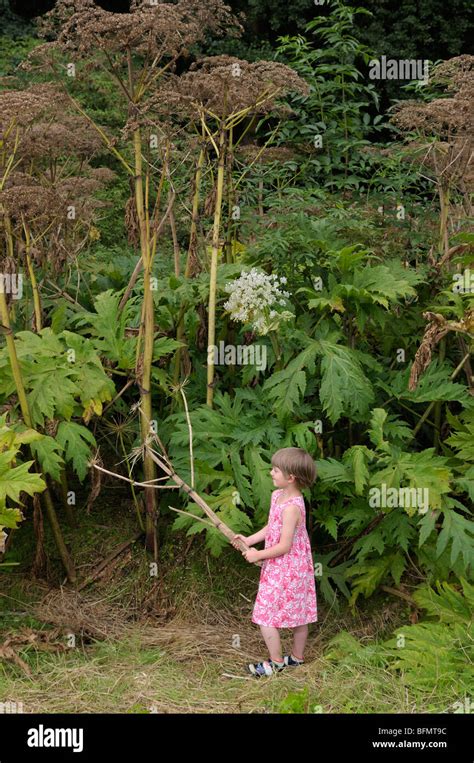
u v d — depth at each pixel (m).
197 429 4.17
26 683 3.48
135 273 4.42
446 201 4.79
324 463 4.06
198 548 4.41
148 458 4.26
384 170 6.02
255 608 3.68
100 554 4.41
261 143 9.48
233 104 4.26
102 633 3.94
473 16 11.71
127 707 3.33
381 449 4.15
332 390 4.00
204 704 3.36
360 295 4.22
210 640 3.92
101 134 4.13
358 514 4.11
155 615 4.15
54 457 3.90
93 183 4.88
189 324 4.51
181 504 4.54
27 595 4.16
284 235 4.52
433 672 3.46
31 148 4.37
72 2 4.02
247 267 4.43
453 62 4.61
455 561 3.97
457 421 4.37
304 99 6.23
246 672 3.66
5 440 3.78
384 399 4.69
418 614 4.05
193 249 4.50
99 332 4.36
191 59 11.40
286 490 3.72
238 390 4.33
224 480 4.12
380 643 3.88
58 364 4.14
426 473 3.91
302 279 4.56
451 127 4.68
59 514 4.64
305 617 3.65
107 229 8.15
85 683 3.50
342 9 6.62
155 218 4.12
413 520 4.10
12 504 4.44
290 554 3.65
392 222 5.31
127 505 4.68
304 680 3.52
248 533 4.31
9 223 4.07
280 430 4.17
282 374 4.07
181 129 4.22
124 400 4.97
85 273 5.38
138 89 4.04
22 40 12.11
